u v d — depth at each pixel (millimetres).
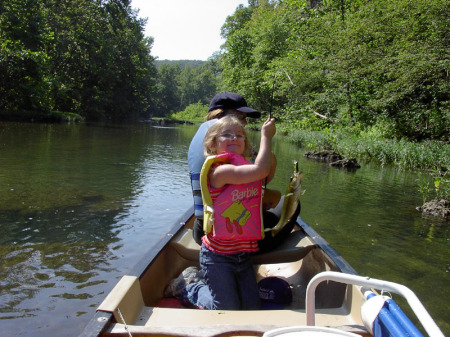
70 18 32062
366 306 1609
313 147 16938
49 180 7863
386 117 16359
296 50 20438
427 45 13367
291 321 1940
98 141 16328
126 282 2066
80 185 7590
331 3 20219
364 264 4477
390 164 13359
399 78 14258
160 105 87875
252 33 32531
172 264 2912
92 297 3457
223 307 2260
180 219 3412
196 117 79938
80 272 3902
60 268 3969
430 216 6566
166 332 1703
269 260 2848
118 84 41750
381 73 15602
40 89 25328
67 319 3123
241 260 2336
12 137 15461
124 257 4301
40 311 3213
